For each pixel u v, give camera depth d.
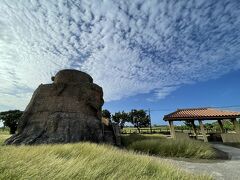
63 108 15.55
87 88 17.06
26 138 13.39
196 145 13.79
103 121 19.09
